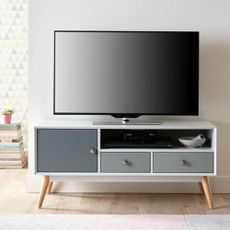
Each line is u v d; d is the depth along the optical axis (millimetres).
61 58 2775
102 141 2811
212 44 2922
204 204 2756
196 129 2799
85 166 2688
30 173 2975
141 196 2918
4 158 3662
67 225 2355
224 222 2412
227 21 2910
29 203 2744
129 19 2916
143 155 2678
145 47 2775
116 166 2684
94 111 2805
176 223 2395
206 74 2938
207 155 2674
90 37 2768
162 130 2975
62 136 2676
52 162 2682
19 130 3717
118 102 2799
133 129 2783
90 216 2500
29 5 2908
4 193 2949
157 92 2795
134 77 2789
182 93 2797
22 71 3961
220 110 2955
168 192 2988
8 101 3979
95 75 2785
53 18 2918
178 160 2678
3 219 2439
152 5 2908
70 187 2982
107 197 2889
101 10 2912
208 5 2904
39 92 2949
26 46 3939
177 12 2910
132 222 2408
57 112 2803
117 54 2777
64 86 2789
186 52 2779
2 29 3934
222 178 2969
